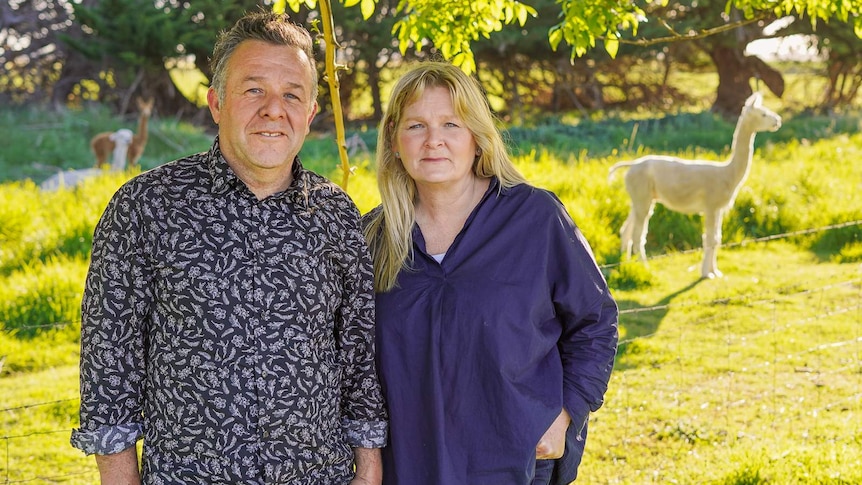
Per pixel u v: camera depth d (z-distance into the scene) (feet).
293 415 6.89
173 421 6.73
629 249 29.22
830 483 13.19
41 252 27.53
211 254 6.72
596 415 16.81
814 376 19.04
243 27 7.14
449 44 12.51
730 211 32.89
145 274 6.72
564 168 39.17
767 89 88.63
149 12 67.51
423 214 8.25
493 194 8.11
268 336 6.81
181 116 76.64
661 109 83.20
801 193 35.45
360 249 7.45
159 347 6.75
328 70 10.17
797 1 13.29
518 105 77.82
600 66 78.95
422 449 7.86
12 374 19.92
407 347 7.84
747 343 21.39
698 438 15.58
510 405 7.65
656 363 20.08
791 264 29.32
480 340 7.67
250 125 6.88
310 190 7.19
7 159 54.24
